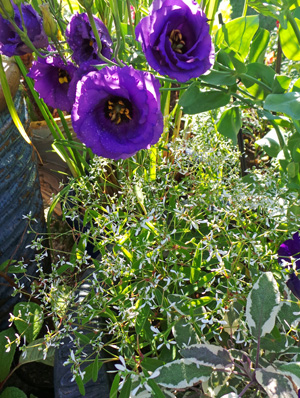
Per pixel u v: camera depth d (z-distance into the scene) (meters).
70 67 0.29
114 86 0.23
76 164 0.44
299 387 0.21
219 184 0.30
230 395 0.22
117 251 0.29
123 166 0.40
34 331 0.30
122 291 0.27
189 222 0.28
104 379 0.26
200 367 0.23
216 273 0.27
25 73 0.39
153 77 0.23
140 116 0.23
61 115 0.42
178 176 0.43
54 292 0.28
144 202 0.33
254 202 0.29
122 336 0.25
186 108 0.30
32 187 0.40
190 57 0.23
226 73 0.29
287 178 0.31
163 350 0.27
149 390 0.22
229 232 0.28
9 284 0.37
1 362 0.30
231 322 0.26
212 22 0.38
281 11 0.28
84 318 0.27
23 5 0.28
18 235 0.38
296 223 0.28
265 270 0.30
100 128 0.24
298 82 0.29
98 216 0.31
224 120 0.32
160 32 0.23
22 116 0.40
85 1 0.23
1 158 0.35
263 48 0.33
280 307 0.26
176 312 0.26
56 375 0.26
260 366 0.25
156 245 0.30
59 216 0.51
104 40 0.28
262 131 0.55
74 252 0.32
